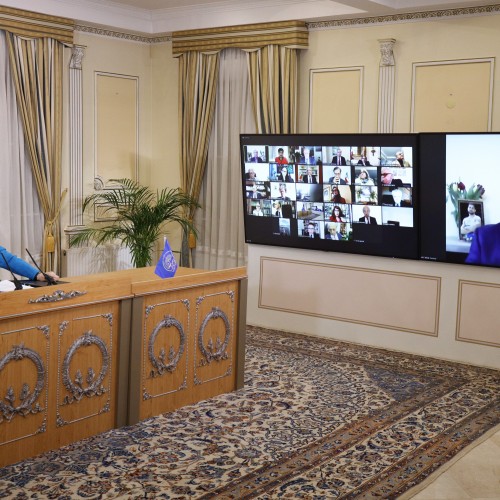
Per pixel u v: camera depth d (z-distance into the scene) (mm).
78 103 7977
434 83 6816
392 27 6996
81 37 7980
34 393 4008
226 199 8164
